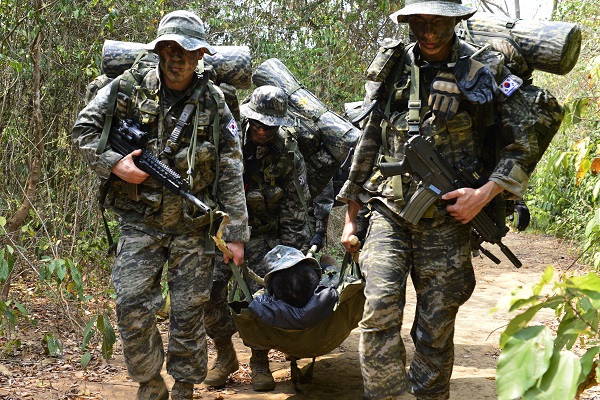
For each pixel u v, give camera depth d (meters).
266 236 4.38
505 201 3.17
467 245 3.15
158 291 3.36
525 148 2.97
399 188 3.06
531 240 12.31
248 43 8.72
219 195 3.46
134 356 3.23
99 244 5.79
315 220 4.61
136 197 3.28
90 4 6.52
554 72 3.14
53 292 4.95
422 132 3.06
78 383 3.96
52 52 6.55
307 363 4.65
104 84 3.76
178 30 3.20
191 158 3.25
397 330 3.06
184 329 3.34
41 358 4.38
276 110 4.08
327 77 8.95
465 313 6.40
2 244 5.19
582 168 4.79
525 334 1.57
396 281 3.05
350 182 3.35
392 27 9.99
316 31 9.28
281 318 3.62
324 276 4.00
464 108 3.03
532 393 1.54
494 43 3.11
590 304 1.77
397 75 3.14
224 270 4.08
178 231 3.33
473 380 4.23
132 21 7.25
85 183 6.11
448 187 3.02
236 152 3.44
